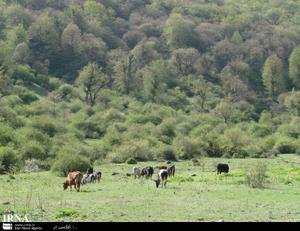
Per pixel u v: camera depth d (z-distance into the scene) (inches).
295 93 6673.2
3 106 4106.8
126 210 1162.0
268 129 5364.2
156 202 1306.6
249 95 7052.2
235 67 7810.0
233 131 4480.8
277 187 1734.7
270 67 7445.9
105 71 7106.3
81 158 2358.5
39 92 5777.6
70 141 3587.6
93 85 5812.0
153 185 1811.0
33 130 3380.9
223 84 7298.2
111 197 1425.9
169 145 3973.9
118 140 4010.8
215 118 5413.4
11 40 6963.6
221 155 4133.9
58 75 7007.9
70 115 4857.3
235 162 3457.2
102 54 7608.3
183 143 3927.2
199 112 5944.9
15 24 7667.3
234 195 1477.6
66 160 2301.9
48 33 7431.1
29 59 6840.6
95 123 4576.8
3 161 2566.4
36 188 1707.7
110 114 4923.7
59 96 5561.0
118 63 6614.2
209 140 4173.2
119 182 1946.4
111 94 6151.6
